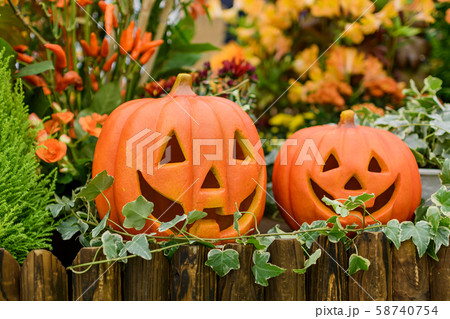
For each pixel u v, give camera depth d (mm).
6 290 810
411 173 1081
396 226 950
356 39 1819
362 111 1474
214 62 1907
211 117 971
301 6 1957
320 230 930
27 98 1175
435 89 1382
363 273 938
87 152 1219
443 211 956
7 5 1205
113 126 988
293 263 910
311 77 1994
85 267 845
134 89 1477
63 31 1314
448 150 1276
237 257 865
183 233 877
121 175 940
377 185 1032
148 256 828
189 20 1604
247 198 1055
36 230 945
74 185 1208
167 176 925
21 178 880
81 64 1454
